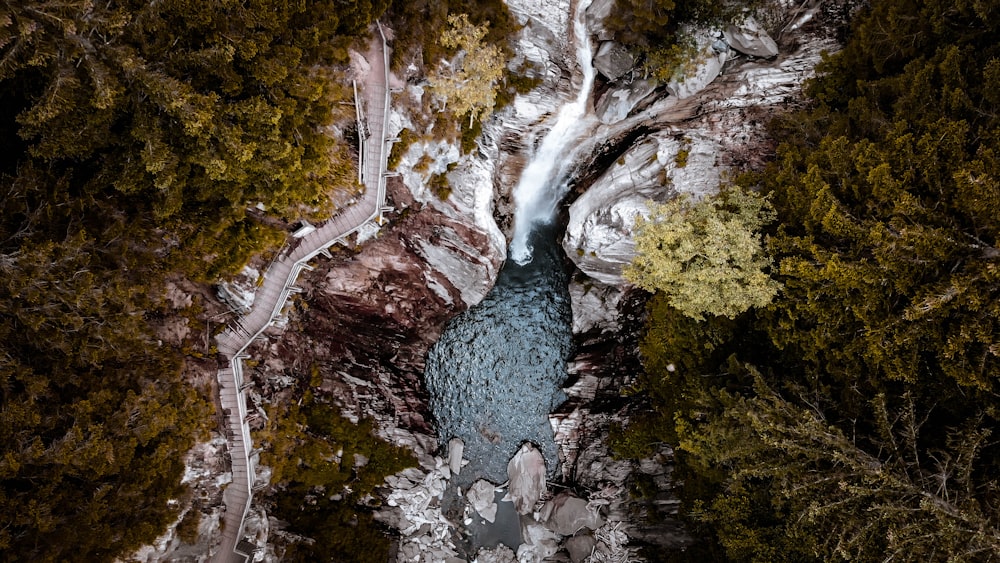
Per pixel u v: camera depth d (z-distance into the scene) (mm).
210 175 12281
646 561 19781
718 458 15367
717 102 20203
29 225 11570
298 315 20219
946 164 11023
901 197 10750
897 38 13898
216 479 16984
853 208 12688
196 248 14891
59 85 9695
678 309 17969
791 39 19656
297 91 13594
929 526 11445
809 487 13141
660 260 15664
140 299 14086
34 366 12266
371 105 17688
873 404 12617
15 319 11781
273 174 13422
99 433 11828
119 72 10719
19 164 12117
